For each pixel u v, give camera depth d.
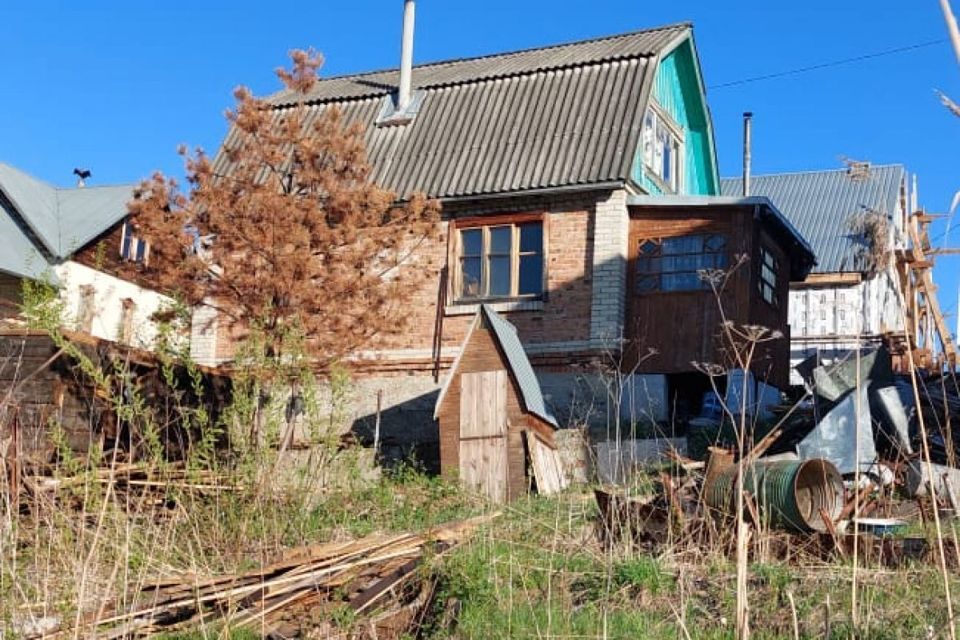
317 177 14.56
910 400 12.38
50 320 10.99
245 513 9.43
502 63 22.05
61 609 6.74
